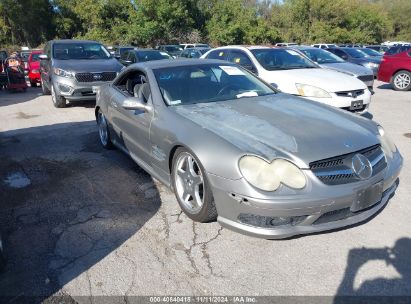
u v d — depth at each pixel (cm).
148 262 287
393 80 1232
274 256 290
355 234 317
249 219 284
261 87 448
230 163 284
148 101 400
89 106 952
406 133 657
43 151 571
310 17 4772
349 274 268
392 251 293
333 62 1110
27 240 321
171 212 363
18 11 3984
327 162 285
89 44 1036
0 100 1122
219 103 389
